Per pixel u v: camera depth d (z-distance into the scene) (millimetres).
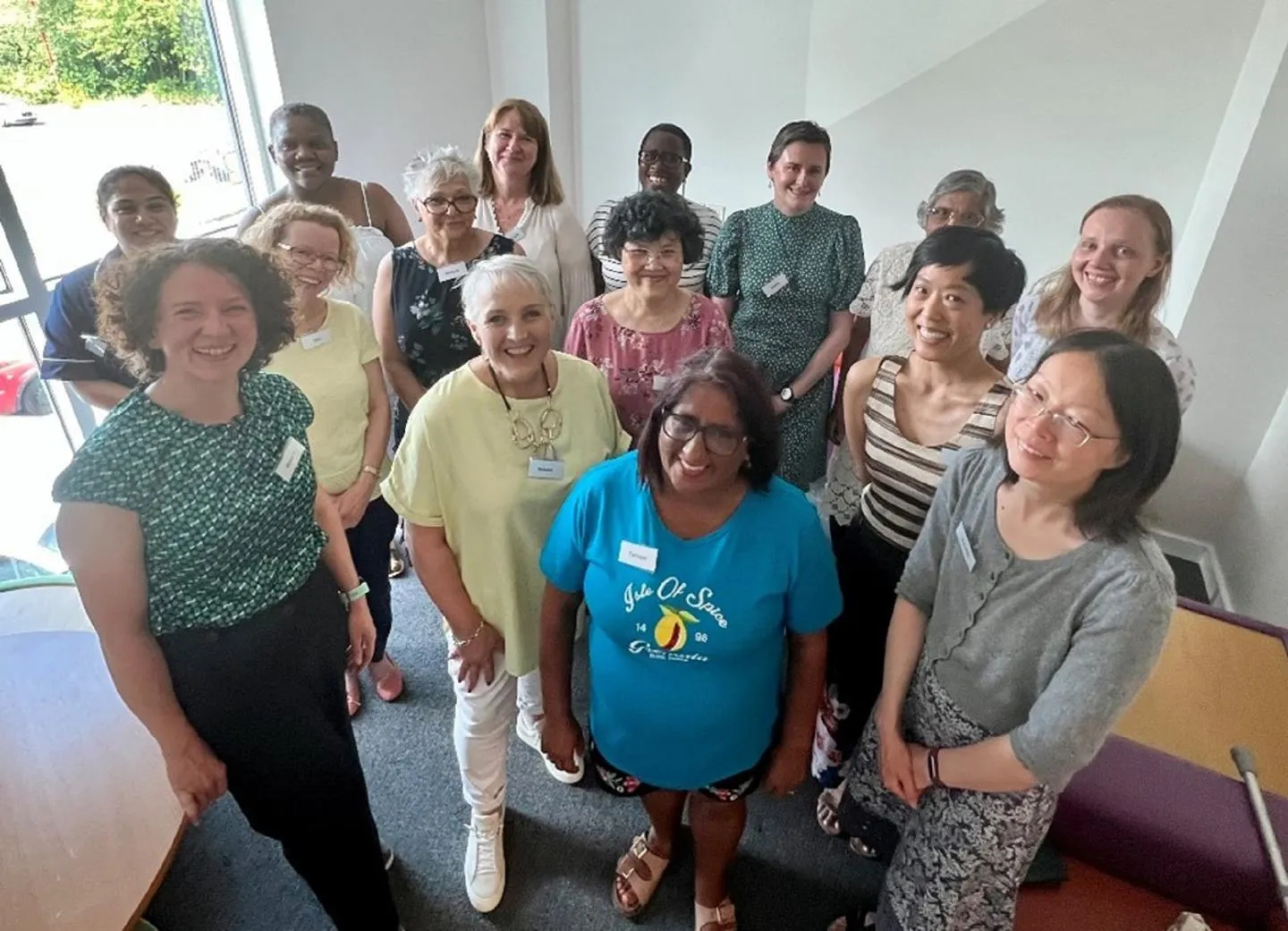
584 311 2061
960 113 3342
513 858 1951
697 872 1735
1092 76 3055
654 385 1977
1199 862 1403
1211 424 2916
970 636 1194
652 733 1437
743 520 1264
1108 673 1013
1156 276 1857
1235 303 2705
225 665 1268
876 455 1606
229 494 1205
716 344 2004
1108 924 1437
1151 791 1480
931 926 1355
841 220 2580
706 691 1368
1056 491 1048
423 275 2207
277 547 1309
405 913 1827
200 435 1181
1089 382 962
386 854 1947
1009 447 1070
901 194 3596
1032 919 1445
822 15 3461
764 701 1419
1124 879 1514
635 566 1281
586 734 2268
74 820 1247
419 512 1514
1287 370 2727
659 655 1342
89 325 1980
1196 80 2904
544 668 1543
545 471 1504
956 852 1288
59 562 2822
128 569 1133
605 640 1421
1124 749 1570
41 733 1387
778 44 3625
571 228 2680
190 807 1260
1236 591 2768
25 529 2820
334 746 1448
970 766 1191
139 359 1177
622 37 3973
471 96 4121
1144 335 1897
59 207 2689
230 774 1354
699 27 3777
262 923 1809
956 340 1441
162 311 1109
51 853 1200
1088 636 1037
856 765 1655
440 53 3873
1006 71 3189
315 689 1415
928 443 1528
